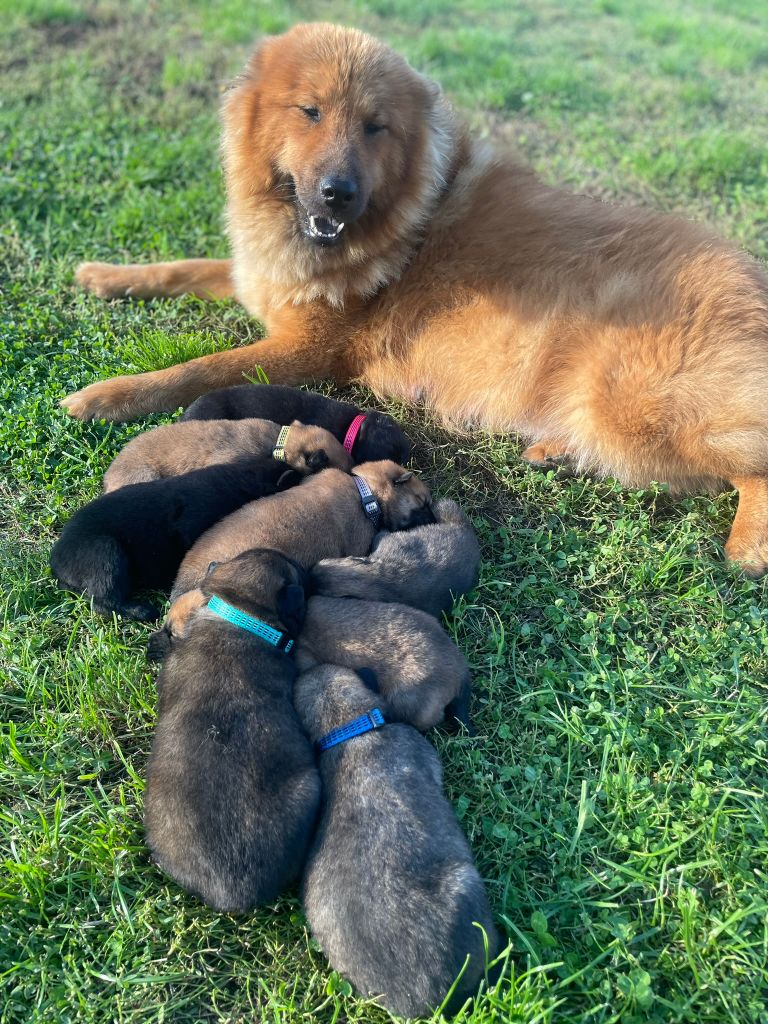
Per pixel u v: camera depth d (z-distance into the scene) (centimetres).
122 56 195
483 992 53
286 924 59
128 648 75
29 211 136
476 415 102
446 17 251
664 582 84
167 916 59
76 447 94
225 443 90
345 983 55
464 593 81
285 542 80
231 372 102
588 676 73
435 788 61
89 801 65
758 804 64
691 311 90
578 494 94
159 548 80
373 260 100
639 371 90
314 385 109
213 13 223
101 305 117
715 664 76
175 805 58
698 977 55
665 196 154
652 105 196
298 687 68
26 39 198
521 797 66
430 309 100
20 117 163
